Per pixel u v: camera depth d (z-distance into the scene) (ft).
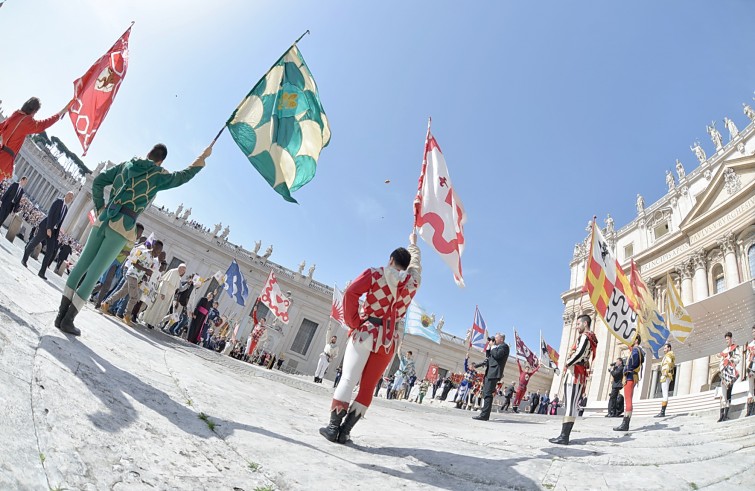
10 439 5.37
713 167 96.53
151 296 34.22
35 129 21.02
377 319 11.87
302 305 153.48
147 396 9.84
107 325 19.62
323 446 10.80
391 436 15.07
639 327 41.09
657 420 34.63
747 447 20.76
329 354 55.93
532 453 15.79
